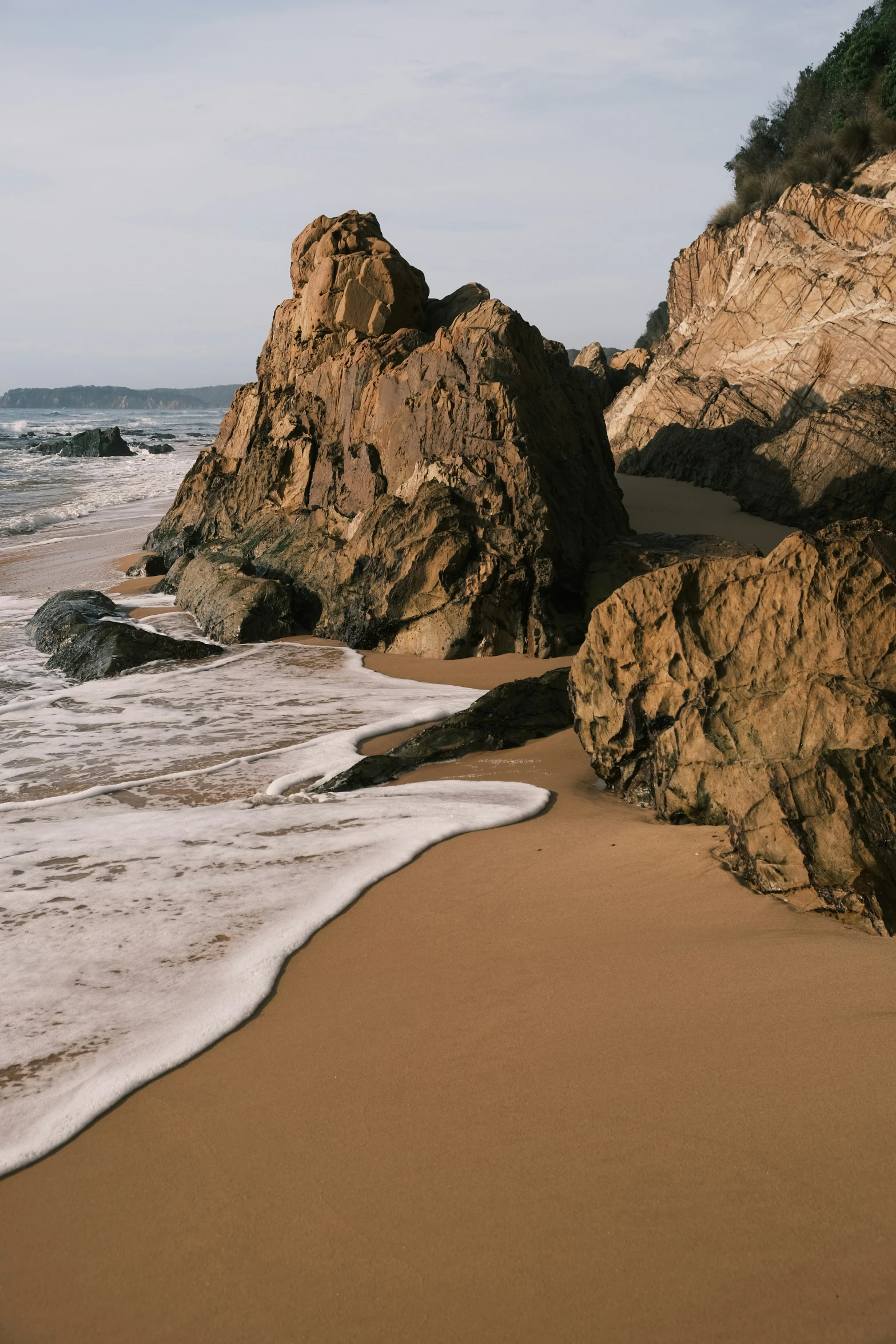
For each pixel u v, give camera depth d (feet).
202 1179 9.71
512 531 42.52
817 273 74.54
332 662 42.24
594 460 53.36
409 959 14.47
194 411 645.10
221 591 49.34
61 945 15.67
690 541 50.57
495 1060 11.28
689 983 12.60
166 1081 11.62
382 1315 7.72
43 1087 11.58
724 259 87.76
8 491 117.70
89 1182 9.85
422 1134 10.00
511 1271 7.98
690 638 20.44
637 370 112.78
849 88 89.25
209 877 18.47
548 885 16.97
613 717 22.04
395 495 47.62
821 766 15.49
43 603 56.13
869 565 18.16
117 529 85.20
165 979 14.28
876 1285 7.27
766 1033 11.07
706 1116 9.64
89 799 25.31
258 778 26.63
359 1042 12.09
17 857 20.38
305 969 14.46
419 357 49.16
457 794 23.09
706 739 19.10
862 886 14.01
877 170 77.87
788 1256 7.70
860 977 12.22
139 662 41.55
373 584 45.34
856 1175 8.48
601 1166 9.11
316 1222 8.87
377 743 29.84
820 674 17.84
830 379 69.92
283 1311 7.89
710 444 77.66
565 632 42.24
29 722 33.60
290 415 58.03
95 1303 8.24
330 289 58.08
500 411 45.14
